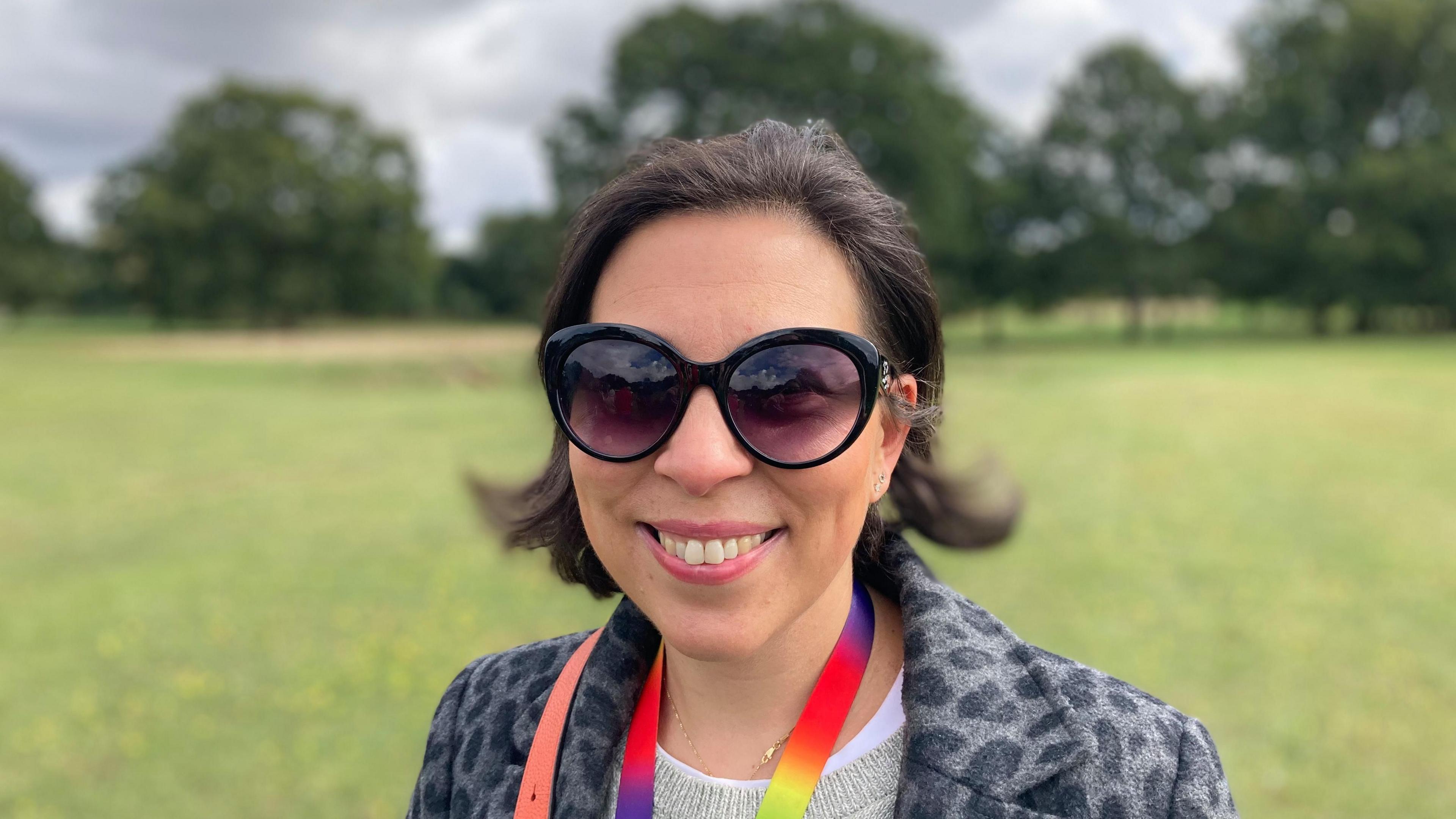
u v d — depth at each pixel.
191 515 10.75
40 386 28.06
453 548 8.96
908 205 1.33
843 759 1.21
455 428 18.39
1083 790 1.11
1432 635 6.27
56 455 15.27
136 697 5.64
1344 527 9.23
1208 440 15.08
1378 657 5.89
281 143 58.12
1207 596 7.11
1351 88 50.75
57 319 79.38
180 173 57.41
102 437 17.52
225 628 6.81
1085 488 11.34
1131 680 5.59
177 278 56.25
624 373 1.06
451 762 1.43
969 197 49.94
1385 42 48.44
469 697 1.48
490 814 1.32
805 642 1.25
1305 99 49.41
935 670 1.18
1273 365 31.53
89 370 33.91
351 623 6.88
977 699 1.17
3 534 9.88
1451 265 46.22
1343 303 49.81
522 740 1.36
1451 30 47.81
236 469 13.80
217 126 58.84
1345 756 4.69
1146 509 10.13
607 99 43.06
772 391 1.03
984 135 53.22
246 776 4.73
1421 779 4.47
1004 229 54.19
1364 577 7.58
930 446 1.36
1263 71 52.34
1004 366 34.19
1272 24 53.00
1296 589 7.26
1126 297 56.00
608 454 1.07
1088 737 1.13
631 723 1.34
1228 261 52.69
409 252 60.84
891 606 1.39
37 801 4.50
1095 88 53.12
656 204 1.09
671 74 41.28
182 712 5.44
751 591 1.07
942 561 8.06
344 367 35.59
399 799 4.53
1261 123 51.19
